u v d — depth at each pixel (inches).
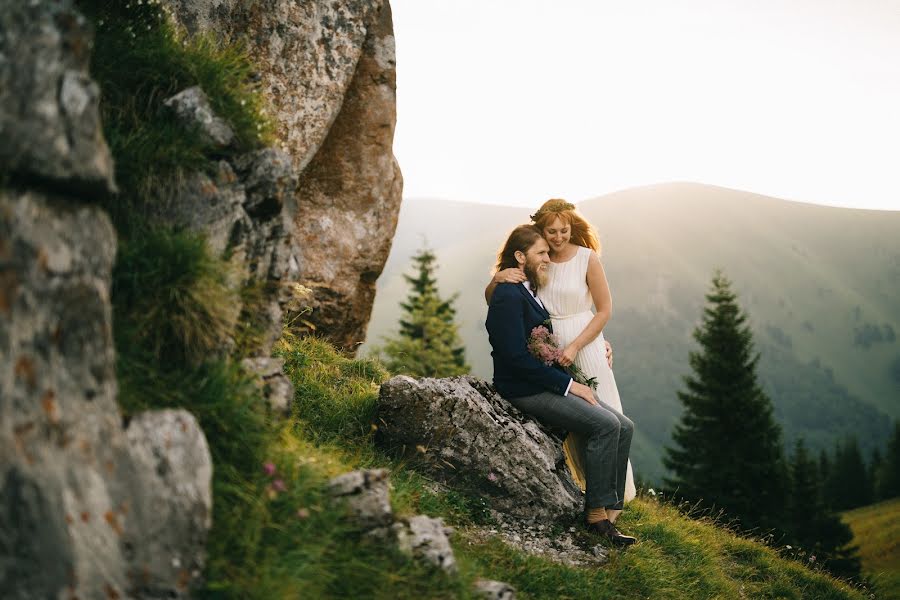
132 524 97.0
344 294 316.8
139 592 94.8
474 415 211.8
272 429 141.9
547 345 219.0
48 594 83.3
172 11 229.3
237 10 257.1
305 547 121.0
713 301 1316.4
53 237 96.0
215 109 162.9
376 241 326.0
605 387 233.8
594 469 213.9
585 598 179.6
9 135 92.4
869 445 7480.3
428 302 1299.2
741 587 258.4
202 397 126.8
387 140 323.6
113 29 166.4
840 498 3053.6
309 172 309.1
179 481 105.6
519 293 223.8
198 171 146.2
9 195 90.9
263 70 269.6
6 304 87.0
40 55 98.0
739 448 1195.3
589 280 233.5
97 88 105.0
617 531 216.5
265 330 158.4
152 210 139.3
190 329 127.6
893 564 1785.2
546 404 218.5
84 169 101.0
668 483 1216.8
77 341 97.2
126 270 125.4
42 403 89.3
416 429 210.4
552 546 204.1
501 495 211.5
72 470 91.0
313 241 307.7
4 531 81.4
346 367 272.5
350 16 293.4
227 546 112.7
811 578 291.0
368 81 315.9
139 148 140.3
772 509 1149.1
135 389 115.6
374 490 141.9
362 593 124.9
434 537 145.0
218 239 144.8
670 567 220.7
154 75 156.9
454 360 1262.3
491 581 151.6
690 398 1269.7
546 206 235.8
